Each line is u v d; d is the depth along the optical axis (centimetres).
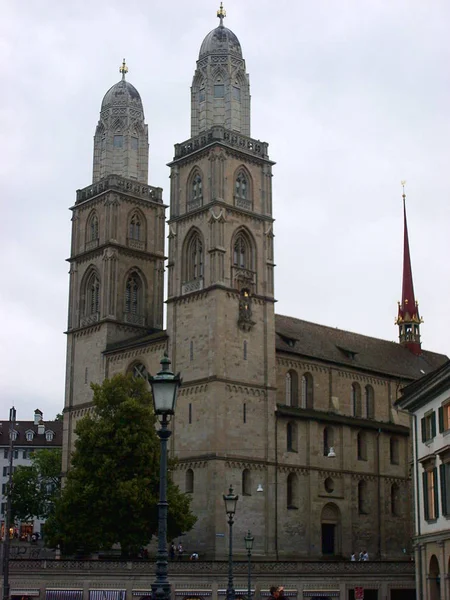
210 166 9869
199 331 9531
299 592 7656
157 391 3100
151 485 8056
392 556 10531
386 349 12638
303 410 10119
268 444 9506
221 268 9550
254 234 10025
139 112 11831
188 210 10038
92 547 8156
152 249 11369
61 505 8038
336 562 7844
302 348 10600
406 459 11069
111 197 11081
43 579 7281
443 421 5994
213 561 7525
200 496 9088
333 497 10012
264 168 10331
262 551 9175
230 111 10262
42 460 14638
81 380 10950
